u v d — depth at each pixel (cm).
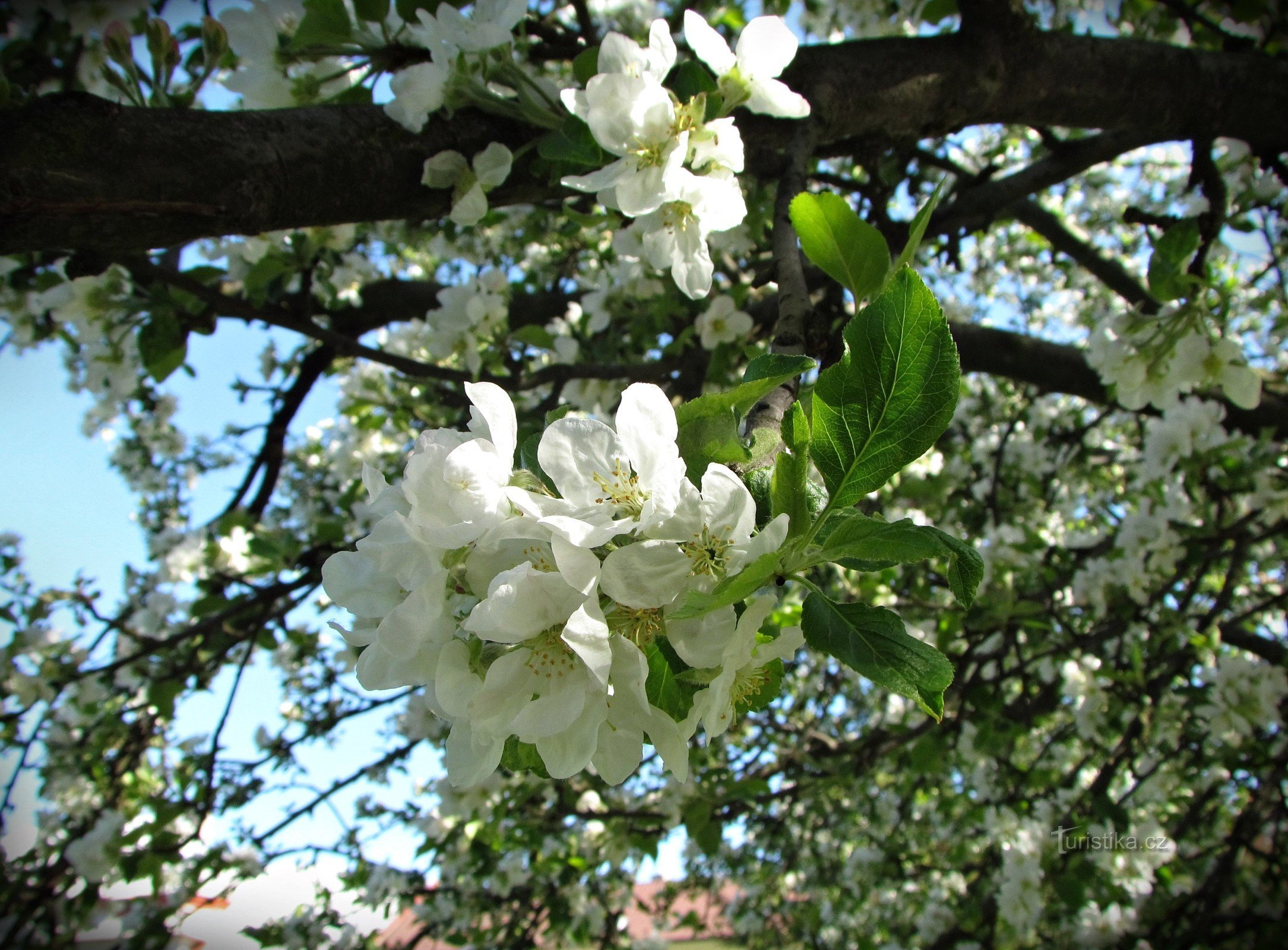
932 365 106
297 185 199
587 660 94
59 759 475
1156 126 351
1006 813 467
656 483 102
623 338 474
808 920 785
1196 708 423
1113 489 662
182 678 432
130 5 274
